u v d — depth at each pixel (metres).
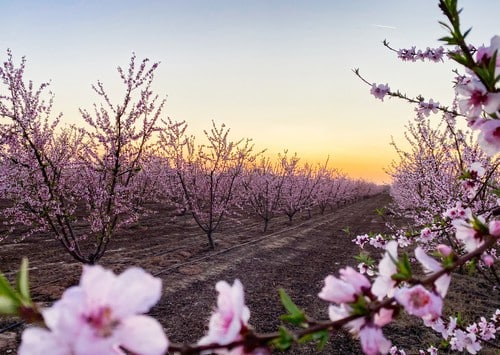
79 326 0.57
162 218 17.88
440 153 9.32
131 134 7.07
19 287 0.66
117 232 13.70
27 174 6.38
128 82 6.80
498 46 1.04
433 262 0.97
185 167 12.88
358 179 60.59
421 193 11.04
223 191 14.78
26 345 0.57
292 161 21.72
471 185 2.55
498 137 1.10
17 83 6.04
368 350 0.84
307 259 11.60
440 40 1.10
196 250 11.58
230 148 12.85
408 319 6.16
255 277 9.15
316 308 7.24
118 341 0.58
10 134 6.03
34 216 6.54
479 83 1.06
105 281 0.61
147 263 9.64
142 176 14.33
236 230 16.64
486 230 1.14
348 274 0.95
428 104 3.00
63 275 8.16
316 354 5.17
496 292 7.50
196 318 6.44
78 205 18.75
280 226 19.28
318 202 27.73
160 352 0.58
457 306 6.59
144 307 0.61
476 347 3.40
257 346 0.77
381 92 3.27
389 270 0.96
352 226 20.42
